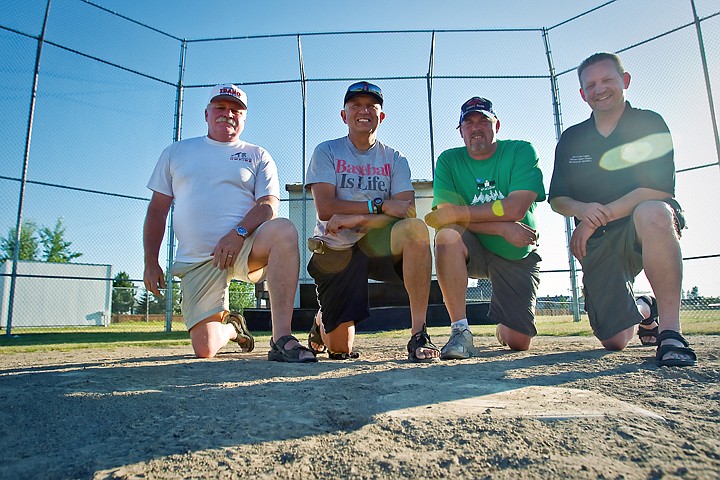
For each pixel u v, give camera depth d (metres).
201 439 0.91
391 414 1.03
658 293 1.81
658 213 1.86
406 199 2.52
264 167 2.64
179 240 2.57
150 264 2.54
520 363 1.84
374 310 6.48
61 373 1.79
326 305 2.36
